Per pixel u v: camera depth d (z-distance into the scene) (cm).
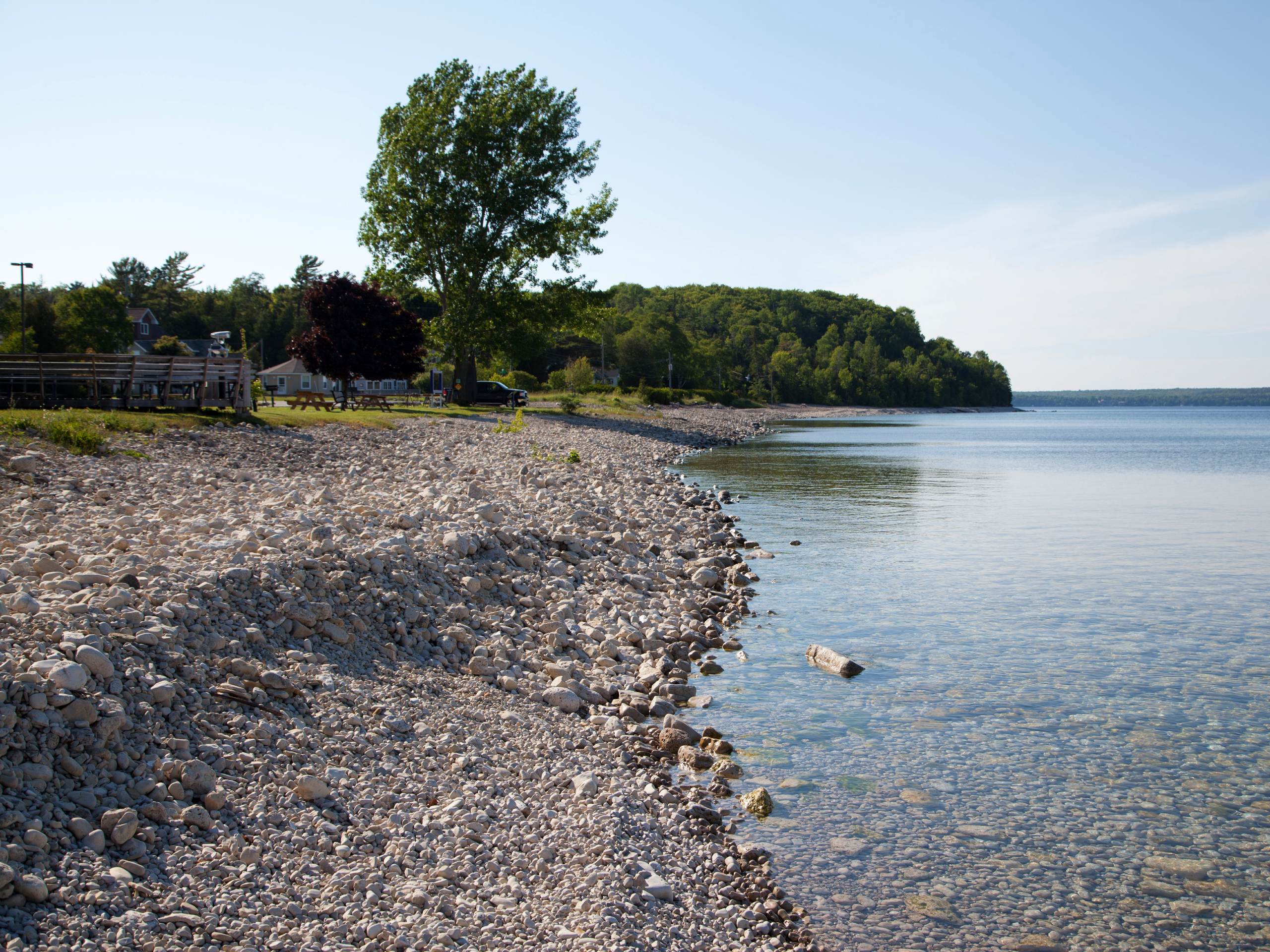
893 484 3625
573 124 5325
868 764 878
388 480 2072
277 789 614
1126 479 4088
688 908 606
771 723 980
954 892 658
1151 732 970
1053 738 951
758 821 756
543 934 534
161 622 743
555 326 5659
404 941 491
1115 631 1389
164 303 12188
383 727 754
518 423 4100
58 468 1553
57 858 483
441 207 5028
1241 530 2503
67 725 570
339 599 970
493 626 1121
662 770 838
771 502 2962
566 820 682
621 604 1364
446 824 632
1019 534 2381
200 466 1855
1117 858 711
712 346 15525
